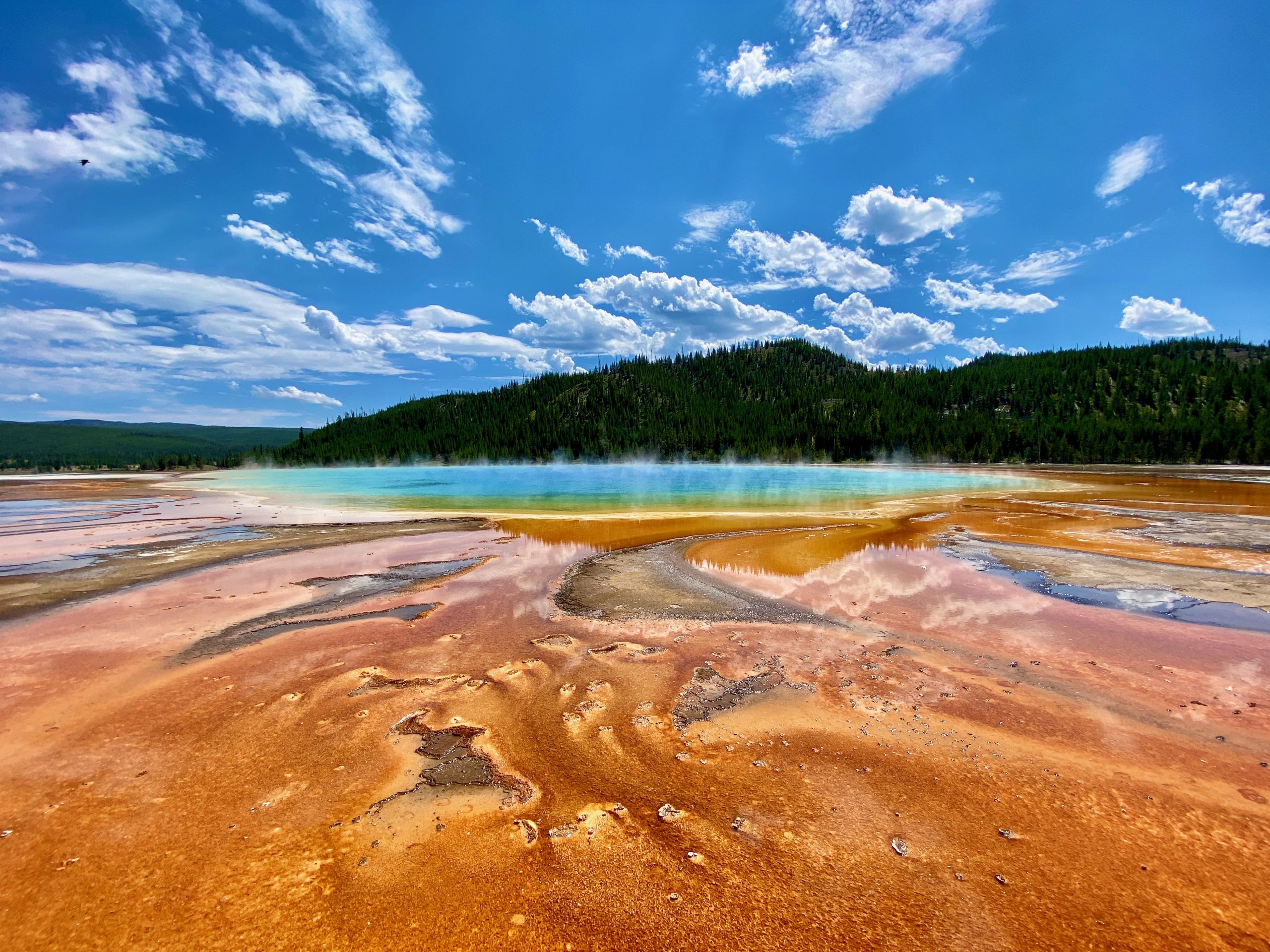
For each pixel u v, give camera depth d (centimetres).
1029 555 1204
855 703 543
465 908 304
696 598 915
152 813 387
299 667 643
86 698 566
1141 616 794
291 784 421
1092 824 363
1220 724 489
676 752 461
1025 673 605
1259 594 896
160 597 935
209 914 303
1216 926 283
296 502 2645
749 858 338
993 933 282
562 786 416
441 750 469
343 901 309
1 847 354
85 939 289
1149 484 3350
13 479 5969
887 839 353
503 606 879
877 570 1097
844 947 276
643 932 287
